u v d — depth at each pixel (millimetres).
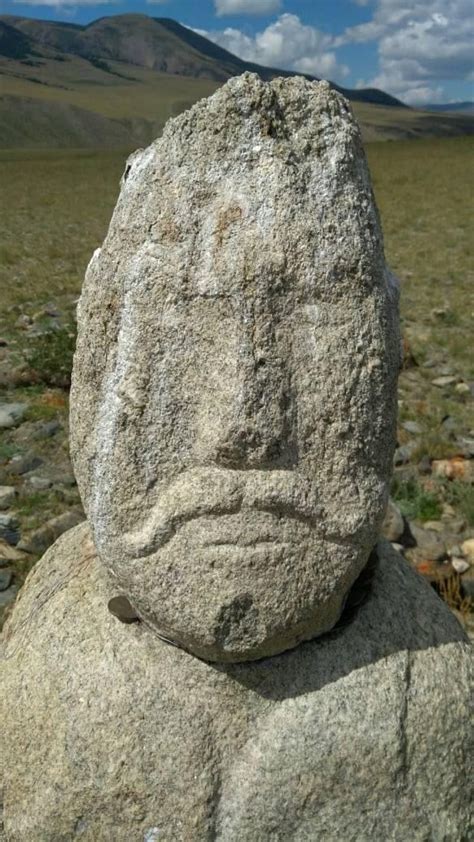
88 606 609
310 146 514
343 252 516
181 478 535
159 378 526
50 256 3445
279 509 524
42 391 1698
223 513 523
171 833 534
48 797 552
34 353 1817
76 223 4539
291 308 516
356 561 547
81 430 576
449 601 982
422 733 561
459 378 1867
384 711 553
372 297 527
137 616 578
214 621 524
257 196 509
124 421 535
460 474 1334
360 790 546
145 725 542
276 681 555
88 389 567
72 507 1205
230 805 540
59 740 554
